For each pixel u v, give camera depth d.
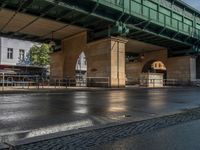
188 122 7.47
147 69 53.09
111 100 14.03
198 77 48.19
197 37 43.47
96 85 31.28
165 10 35.81
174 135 5.76
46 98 14.85
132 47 45.53
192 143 5.07
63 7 24.89
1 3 24.05
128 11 29.52
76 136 5.45
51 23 29.70
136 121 7.34
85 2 25.88
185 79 44.28
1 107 10.31
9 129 6.18
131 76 54.75
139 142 5.10
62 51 38.50
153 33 35.31
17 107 10.34
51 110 9.53
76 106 10.91
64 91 21.86
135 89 28.33
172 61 46.31
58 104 11.60
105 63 30.28
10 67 53.50
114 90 25.42
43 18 27.59
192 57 44.50
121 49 30.80
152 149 4.63
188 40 43.59
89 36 33.03
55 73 40.19
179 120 7.77
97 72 31.48
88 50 33.06
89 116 8.23
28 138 5.18
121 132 5.92
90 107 10.62
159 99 15.29
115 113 9.03
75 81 35.53
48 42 40.56
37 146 4.61
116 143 4.98
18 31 33.75
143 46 44.47
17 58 54.94
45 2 23.75
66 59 37.88
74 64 36.00
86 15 27.25
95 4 26.11
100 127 6.38
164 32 37.94
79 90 23.31
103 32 31.03
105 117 8.12
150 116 8.40
